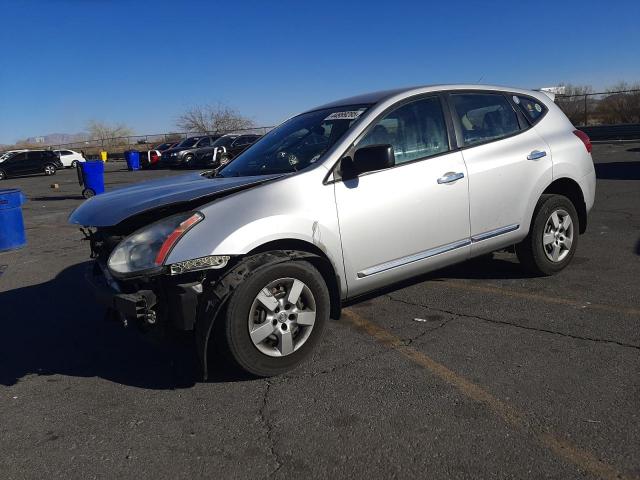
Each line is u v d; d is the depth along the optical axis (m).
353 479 2.67
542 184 5.16
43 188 22.83
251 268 3.54
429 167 4.42
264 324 3.62
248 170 4.45
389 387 3.52
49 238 10.13
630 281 5.23
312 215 3.80
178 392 3.68
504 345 4.02
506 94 5.27
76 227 11.33
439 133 4.62
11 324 5.32
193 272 3.52
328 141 4.25
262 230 3.58
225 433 3.14
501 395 3.32
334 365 3.89
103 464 2.92
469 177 4.63
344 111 4.57
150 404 3.54
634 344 3.88
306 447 2.95
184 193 3.77
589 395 3.25
